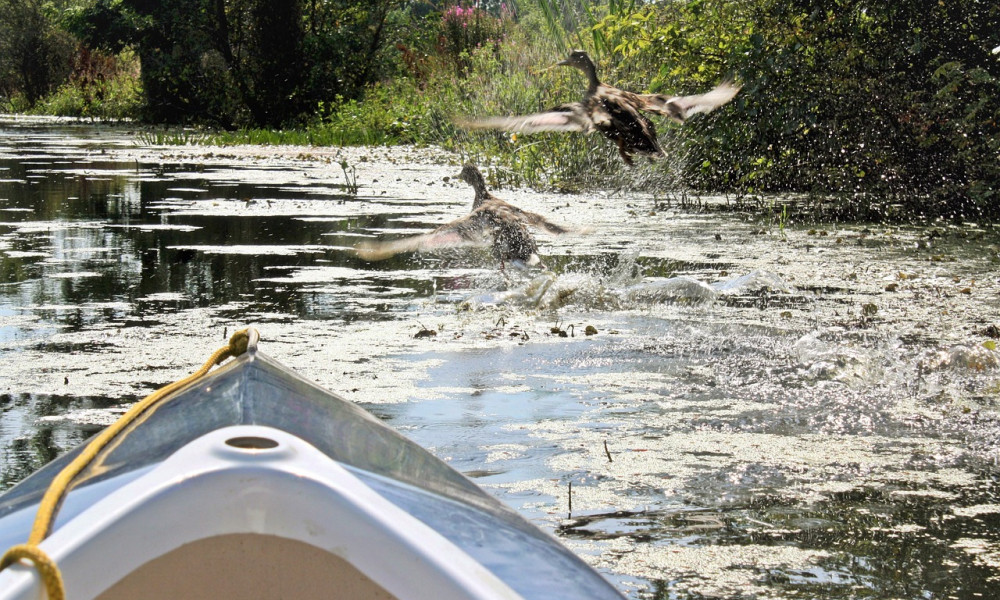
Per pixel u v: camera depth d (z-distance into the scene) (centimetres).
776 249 887
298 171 1648
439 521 151
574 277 714
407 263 820
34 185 1374
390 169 1684
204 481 114
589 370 513
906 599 280
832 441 412
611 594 152
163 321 602
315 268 787
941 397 474
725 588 285
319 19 2967
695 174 1360
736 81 1190
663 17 1380
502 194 1308
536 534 164
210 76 2933
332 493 115
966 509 344
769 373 510
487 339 573
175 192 1305
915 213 1115
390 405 449
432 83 2406
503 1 2975
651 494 353
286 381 203
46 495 132
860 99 1162
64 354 524
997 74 1141
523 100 1741
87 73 4141
